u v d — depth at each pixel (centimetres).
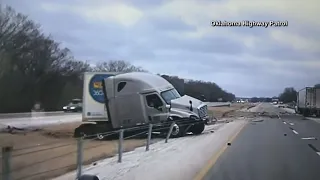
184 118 2420
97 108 2744
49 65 6919
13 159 1314
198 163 1277
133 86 2452
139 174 1066
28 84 6291
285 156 1475
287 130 2944
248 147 1777
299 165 1255
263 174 1086
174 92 2558
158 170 1131
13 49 5928
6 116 5062
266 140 2120
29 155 1466
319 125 3619
